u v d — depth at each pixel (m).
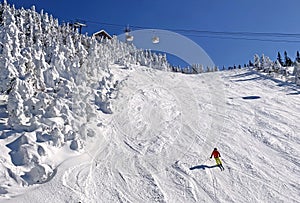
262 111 24.19
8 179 11.38
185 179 13.18
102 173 12.97
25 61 19.12
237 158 15.52
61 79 21.47
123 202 11.25
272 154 16.11
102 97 20.61
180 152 15.86
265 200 11.81
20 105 14.76
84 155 14.12
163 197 11.75
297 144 17.36
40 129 14.52
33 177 11.75
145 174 13.35
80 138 15.14
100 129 16.91
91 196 11.31
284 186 12.82
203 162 14.89
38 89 18.67
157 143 16.72
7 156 12.47
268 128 20.11
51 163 12.80
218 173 13.87
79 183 11.91
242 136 18.70
